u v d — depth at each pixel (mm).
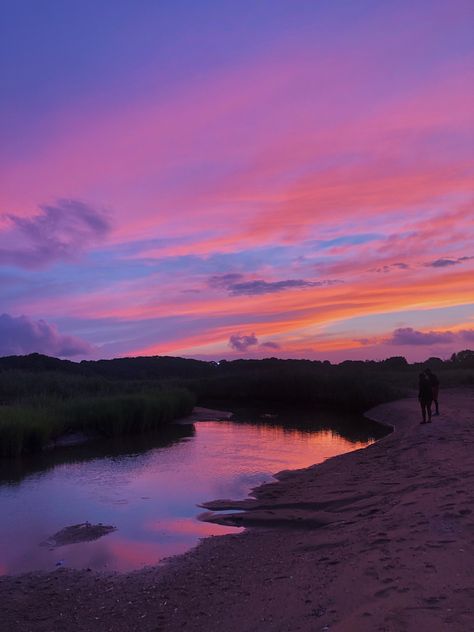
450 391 47344
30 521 12641
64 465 20516
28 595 8227
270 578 7516
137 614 7113
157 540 11070
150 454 22922
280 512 12398
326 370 64688
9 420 23625
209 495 15023
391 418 35125
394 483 12539
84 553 10336
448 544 6867
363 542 7902
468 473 11500
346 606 5492
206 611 6758
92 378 50344
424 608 4906
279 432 31266
